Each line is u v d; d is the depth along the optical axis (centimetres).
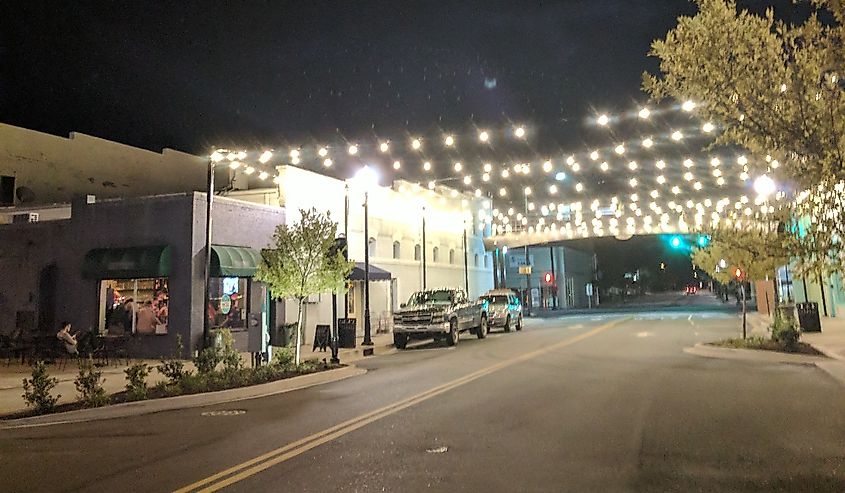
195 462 794
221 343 1936
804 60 791
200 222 2180
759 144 844
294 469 746
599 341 2566
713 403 1148
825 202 836
